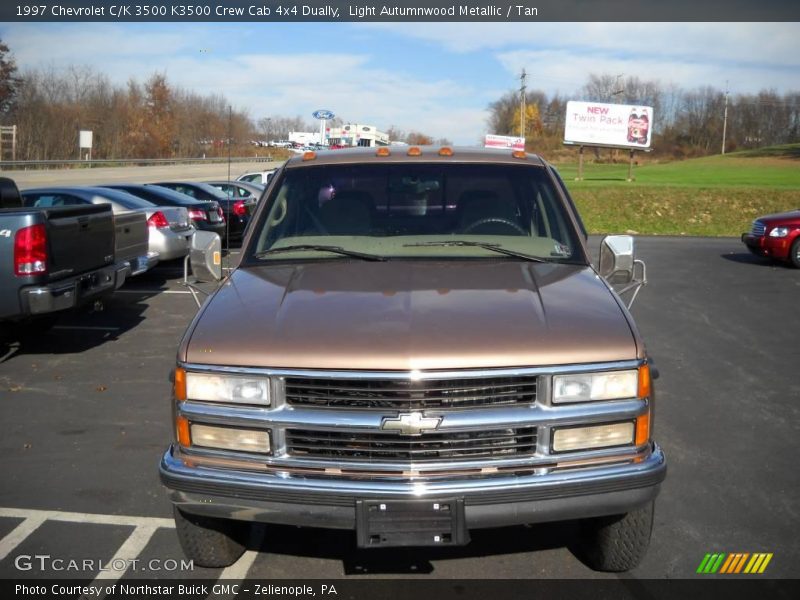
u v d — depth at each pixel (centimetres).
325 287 358
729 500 451
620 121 4325
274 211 436
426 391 295
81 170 4334
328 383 298
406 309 327
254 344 308
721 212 2998
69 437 565
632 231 2688
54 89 5162
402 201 434
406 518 294
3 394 673
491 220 426
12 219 714
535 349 300
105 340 881
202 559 364
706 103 9912
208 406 307
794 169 5344
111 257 863
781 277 1408
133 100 5016
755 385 692
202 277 405
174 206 1416
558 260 404
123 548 398
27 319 742
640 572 369
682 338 884
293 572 373
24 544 403
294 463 300
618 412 302
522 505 297
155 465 511
